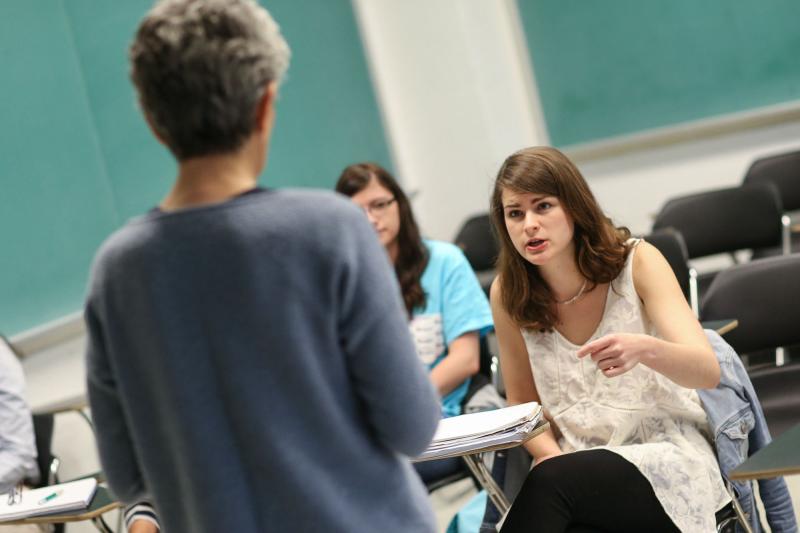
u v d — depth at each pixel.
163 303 1.39
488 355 3.59
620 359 2.10
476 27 7.23
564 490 2.26
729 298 3.34
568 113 7.19
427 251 3.52
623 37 6.88
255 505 1.43
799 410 3.06
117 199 4.91
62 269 4.55
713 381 2.26
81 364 4.60
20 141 4.41
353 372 1.42
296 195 1.42
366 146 7.12
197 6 1.37
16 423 3.36
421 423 1.44
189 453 1.42
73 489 2.66
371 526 1.45
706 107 6.70
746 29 6.46
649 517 2.27
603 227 2.47
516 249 2.54
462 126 7.35
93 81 4.88
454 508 4.29
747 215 4.79
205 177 1.40
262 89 1.40
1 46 4.39
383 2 7.39
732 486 2.39
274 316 1.38
